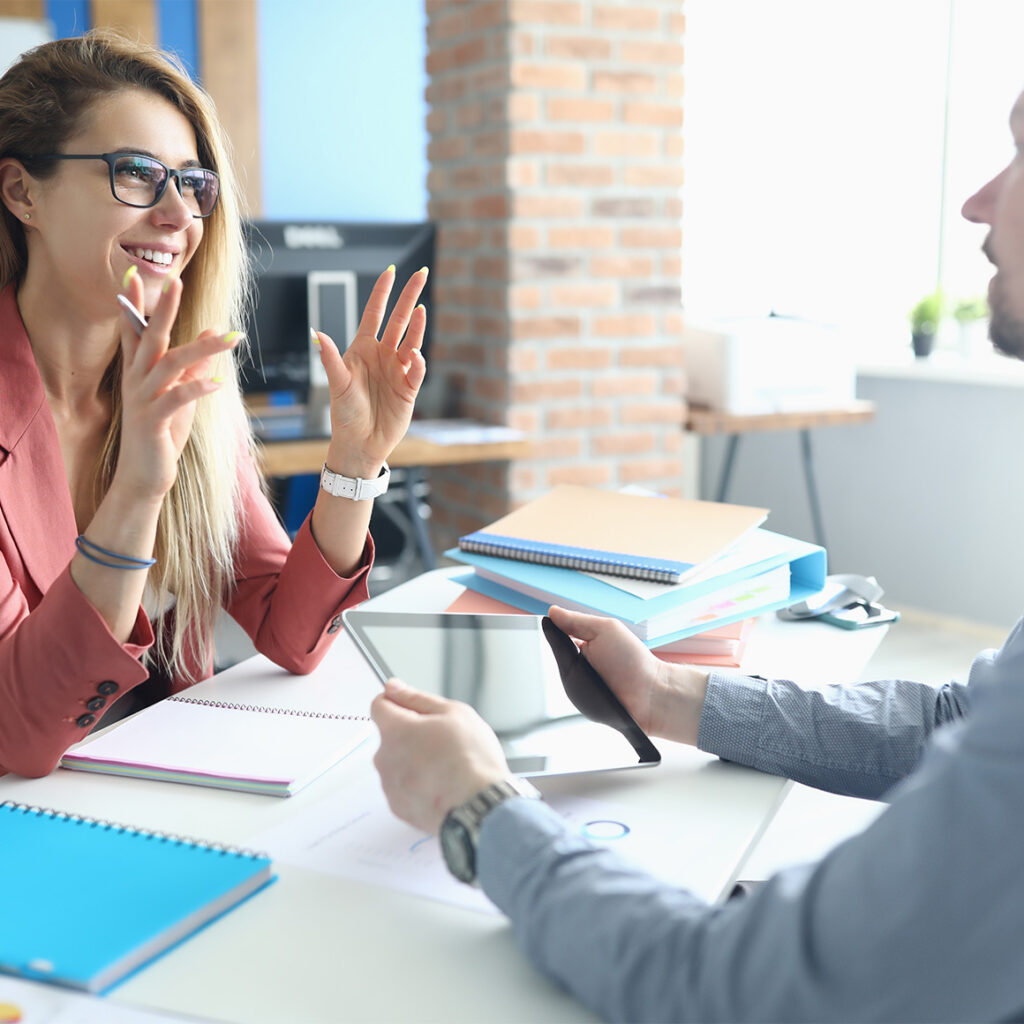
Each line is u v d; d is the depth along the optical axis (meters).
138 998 0.66
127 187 1.27
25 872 0.77
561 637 1.09
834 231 4.28
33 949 0.68
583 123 3.27
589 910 0.66
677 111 3.39
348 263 2.90
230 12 4.61
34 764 0.98
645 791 0.95
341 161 4.95
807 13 4.21
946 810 0.54
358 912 0.76
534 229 3.26
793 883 0.60
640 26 3.30
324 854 0.84
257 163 4.77
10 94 1.27
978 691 0.63
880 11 4.00
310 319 2.87
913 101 3.97
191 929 0.73
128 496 0.97
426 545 3.18
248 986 0.67
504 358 3.31
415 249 3.01
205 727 1.07
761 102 4.42
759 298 4.54
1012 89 3.67
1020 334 0.72
